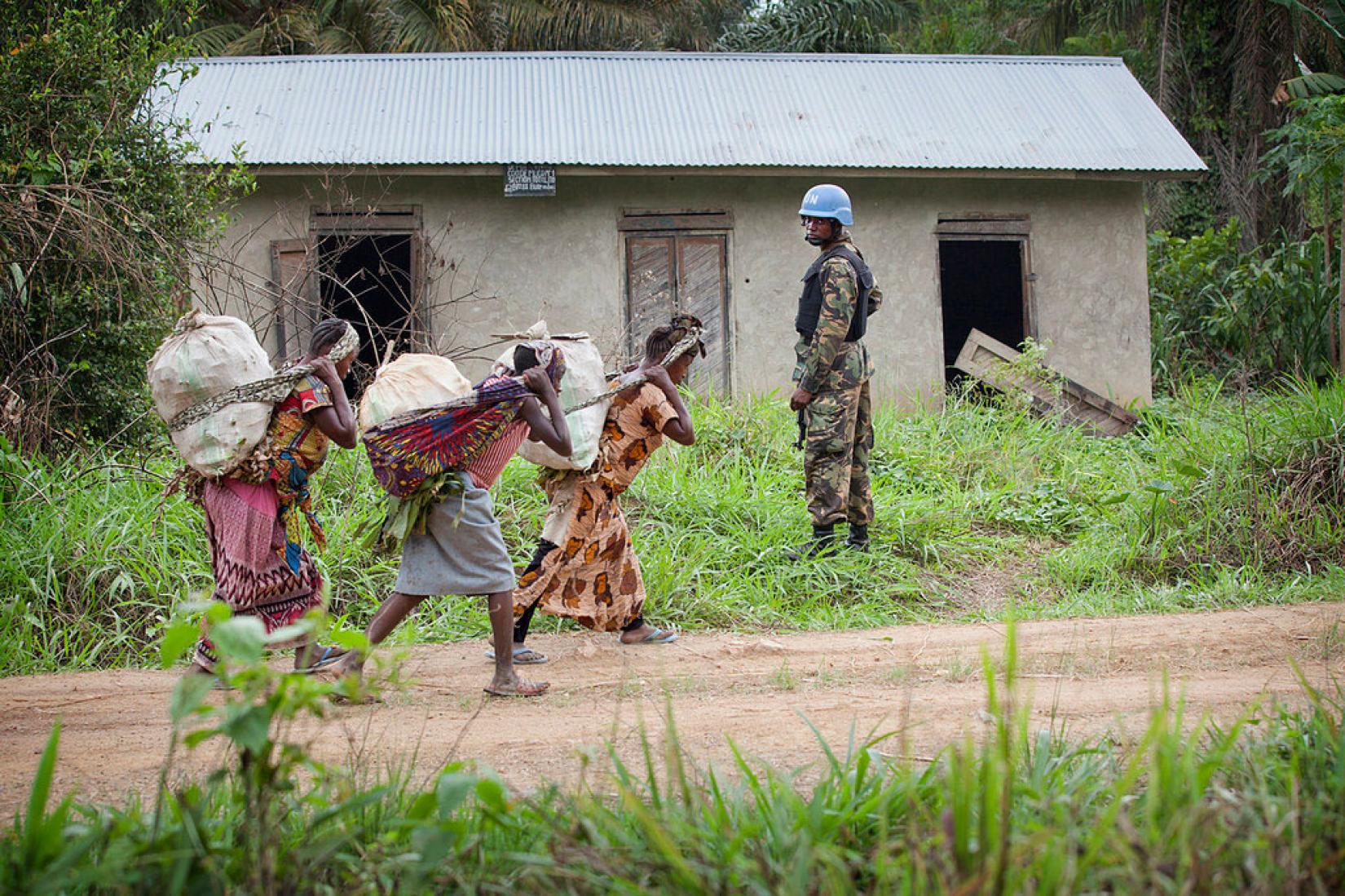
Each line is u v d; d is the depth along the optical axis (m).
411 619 6.70
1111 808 2.75
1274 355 14.69
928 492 9.62
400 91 13.00
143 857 2.67
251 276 11.80
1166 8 18.75
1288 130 14.09
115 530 7.10
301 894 2.81
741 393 12.47
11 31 8.62
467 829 3.13
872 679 5.49
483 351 12.28
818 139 12.54
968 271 17.69
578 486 5.93
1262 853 2.76
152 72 8.84
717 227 12.55
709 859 2.88
